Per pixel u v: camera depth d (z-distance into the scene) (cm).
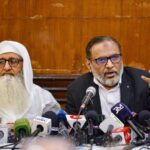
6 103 349
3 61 352
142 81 324
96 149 225
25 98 354
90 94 270
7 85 349
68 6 569
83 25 570
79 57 573
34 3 572
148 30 564
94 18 568
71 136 236
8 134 248
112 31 567
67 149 125
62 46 575
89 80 329
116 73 312
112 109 252
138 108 320
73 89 331
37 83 576
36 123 242
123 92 321
